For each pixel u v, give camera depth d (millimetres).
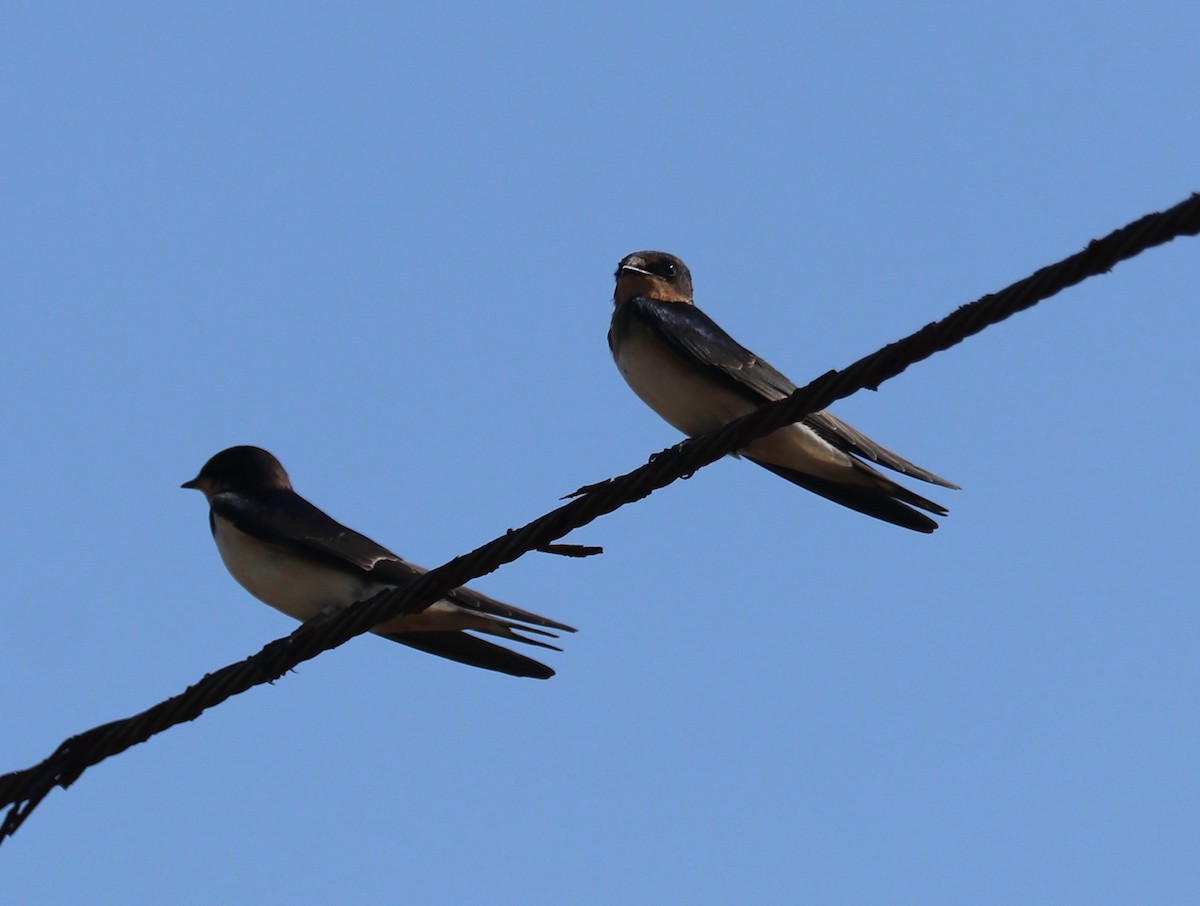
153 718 11352
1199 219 8594
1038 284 9250
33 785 11180
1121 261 8914
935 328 9812
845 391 10375
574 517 10922
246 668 11352
